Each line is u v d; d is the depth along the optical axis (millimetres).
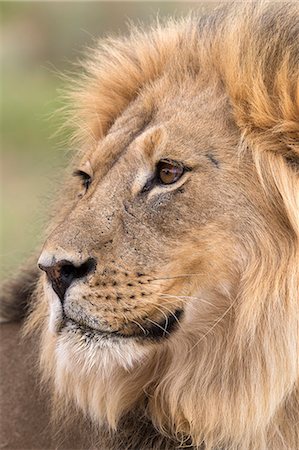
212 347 5828
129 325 5660
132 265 5645
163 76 6320
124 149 5992
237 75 5836
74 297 5566
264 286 5664
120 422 6141
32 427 6918
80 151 6695
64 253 5559
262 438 5746
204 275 5703
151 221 5715
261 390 5691
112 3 19672
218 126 5844
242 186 5719
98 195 5828
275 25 5961
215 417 5820
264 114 5754
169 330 5754
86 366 5672
